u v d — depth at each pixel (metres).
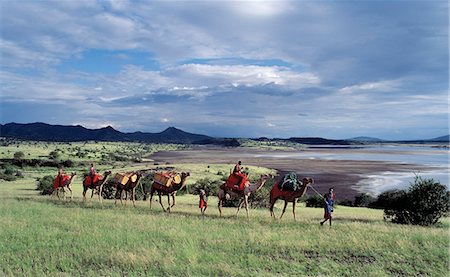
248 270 13.04
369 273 12.70
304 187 21.83
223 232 18.00
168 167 123.19
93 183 32.03
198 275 12.41
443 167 134.38
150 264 13.52
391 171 119.75
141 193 44.06
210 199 47.38
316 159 191.25
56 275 12.34
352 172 117.62
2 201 31.06
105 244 15.82
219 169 118.56
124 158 185.25
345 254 14.53
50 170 126.69
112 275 12.48
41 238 17.02
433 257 14.08
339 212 36.75
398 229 19.47
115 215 23.36
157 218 22.17
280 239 16.48
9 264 13.64
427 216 24.78
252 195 38.81
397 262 13.78
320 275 12.51
